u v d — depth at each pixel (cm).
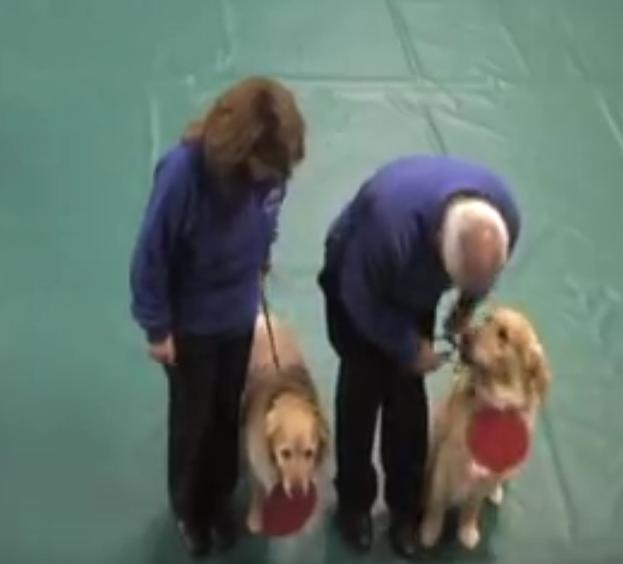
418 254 394
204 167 375
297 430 422
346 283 418
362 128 720
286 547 500
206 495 490
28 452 530
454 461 469
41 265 612
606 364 596
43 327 583
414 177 399
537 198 687
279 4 809
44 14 776
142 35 769
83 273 611
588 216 679
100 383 562
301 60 768
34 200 646
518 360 430
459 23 815
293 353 475
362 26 800
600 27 826
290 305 605
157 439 541
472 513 501
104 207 648
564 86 771
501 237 377
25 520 505
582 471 545
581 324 616
